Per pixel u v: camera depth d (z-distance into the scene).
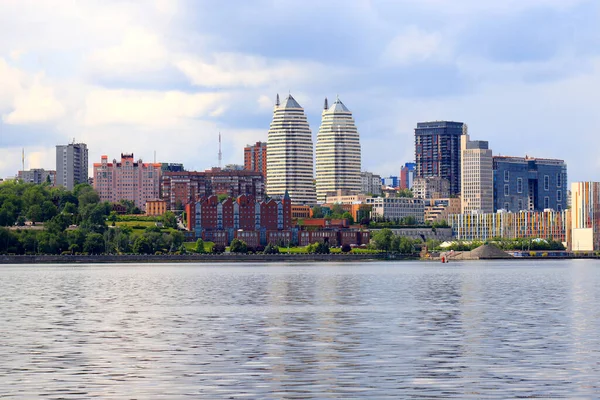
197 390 96.06
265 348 126.00
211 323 159.38
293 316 172.50
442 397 92.38
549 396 92.62
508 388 96.56
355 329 148.75
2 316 172.62
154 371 107.44
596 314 175.38
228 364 112.31
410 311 183.25
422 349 124.12
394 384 98.88
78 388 97.12
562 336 138.00
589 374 104.31
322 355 119.06
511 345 127.94
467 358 116.06
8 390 96.06
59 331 146.50
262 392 95.00
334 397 92.50
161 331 146.75
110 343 131.50
